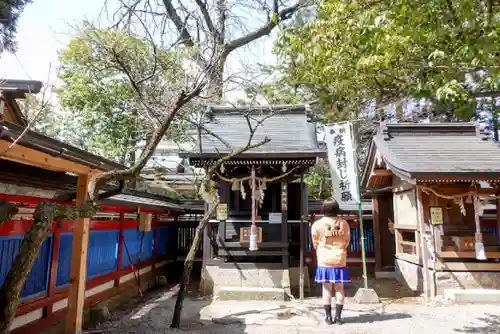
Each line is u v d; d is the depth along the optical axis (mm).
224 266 9211
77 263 5184
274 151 8648
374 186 12320
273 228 9414
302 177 9266
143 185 14219
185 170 15438
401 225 10523
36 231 2789
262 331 6070
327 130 9406
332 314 7145
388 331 6066
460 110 4238
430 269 8820
